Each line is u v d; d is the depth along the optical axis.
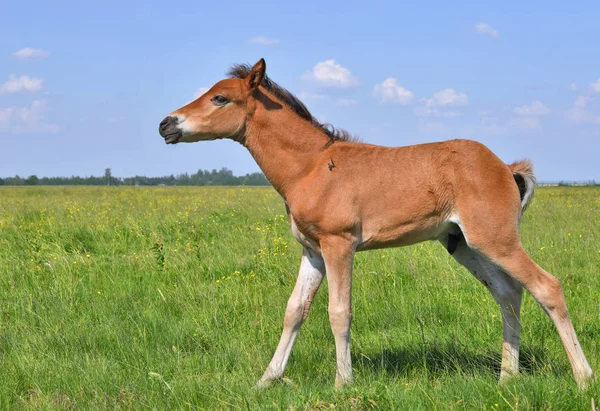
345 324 4.28
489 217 4.14
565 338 4.04
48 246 9.41
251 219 12.66
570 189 36.78
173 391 4.11
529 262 4.15
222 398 4.09
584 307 5.81
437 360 4.77
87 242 10.25
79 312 6.09
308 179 4.43
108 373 4.55
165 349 5.13
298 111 4.61
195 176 120.75
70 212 14.17
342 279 4.31
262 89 4.60
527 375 4.18
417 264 7.58
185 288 6.95
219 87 4.56
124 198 22.38
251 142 4.62
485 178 4.20
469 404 3.70
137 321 5.79
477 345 5.11
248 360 4.88
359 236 4.37
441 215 4.36
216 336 5.41
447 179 4.29
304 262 4.64
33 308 6.15
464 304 6.11
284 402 3.87
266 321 5.72
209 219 12.67
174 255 8.64
